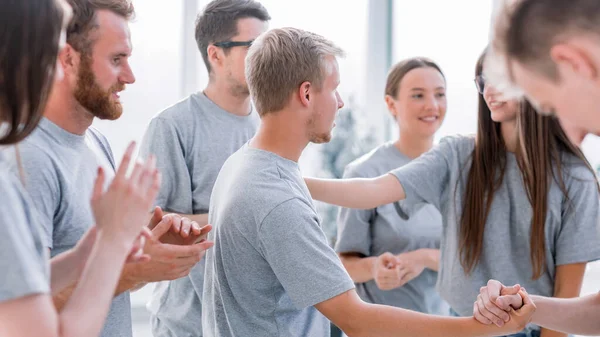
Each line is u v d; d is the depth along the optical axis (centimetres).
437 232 245
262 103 147
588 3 84
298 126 147
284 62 144
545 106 95
